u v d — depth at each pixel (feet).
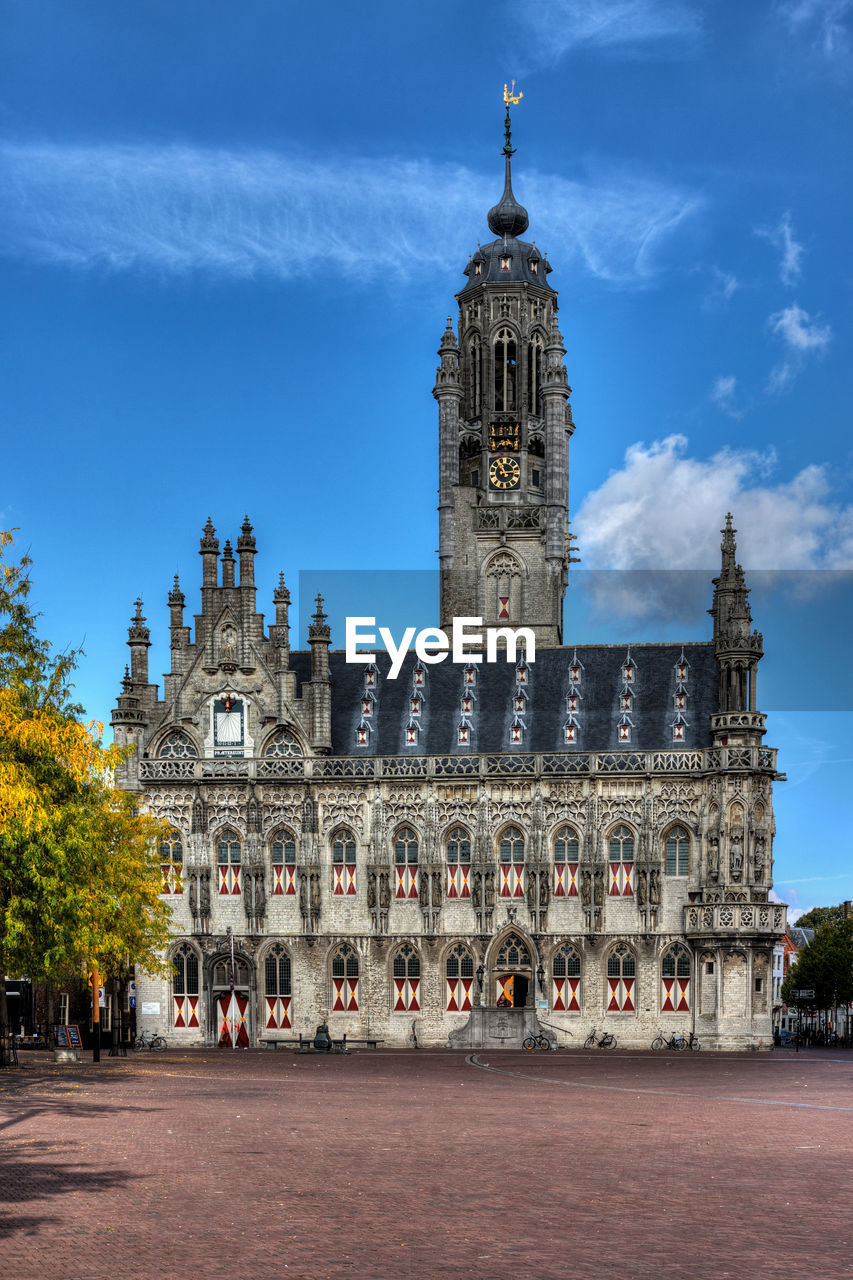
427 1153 90.07
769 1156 90.74
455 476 346.33
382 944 295.07
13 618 179.42
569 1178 80.07
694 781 290.97
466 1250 60.34
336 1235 63.10
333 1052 256.11
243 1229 64.13
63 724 175.01
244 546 311.27
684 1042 283.59
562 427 344.49
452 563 343.26
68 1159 84.84
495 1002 293.64
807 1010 481.46
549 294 354.54
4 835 157.89
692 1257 59.41
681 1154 91.25
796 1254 60.13
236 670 308.19
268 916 299.17
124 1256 58.34
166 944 258.16
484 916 292.61
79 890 173.58
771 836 288.51
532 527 342.03
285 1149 91.20
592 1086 158.30
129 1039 316.19
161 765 304.09
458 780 296.92
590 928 289.33
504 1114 118.42
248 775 302.25
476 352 351.25
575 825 294.05
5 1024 187.62
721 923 280.10
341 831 300.61
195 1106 122.62
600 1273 56.34
